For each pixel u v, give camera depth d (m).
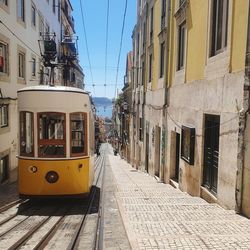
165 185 14.18
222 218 6.58
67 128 9.52
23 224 7.59
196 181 10.36
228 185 7.68
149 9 21.81
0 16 14.35
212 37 9.56
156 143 18.39
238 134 7.07
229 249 4.55
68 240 6.26
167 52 15.37
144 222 6.18
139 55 26.48
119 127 52.31
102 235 5.59
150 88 20.69
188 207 7.89
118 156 51.22
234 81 7.59
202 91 10.01
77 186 9.60
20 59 18.14
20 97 9.71
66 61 33.12
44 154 9.47
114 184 13.55
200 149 10.05
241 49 7.34
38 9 22.34
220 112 8.41
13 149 16.31
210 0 9.58
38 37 22.27
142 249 4.54
